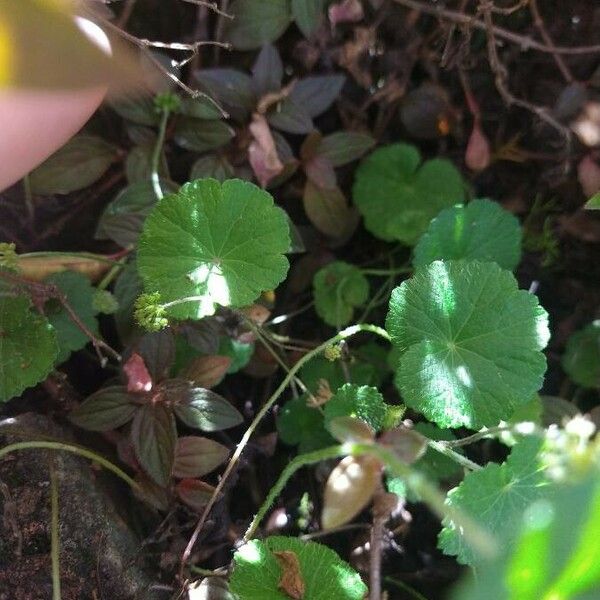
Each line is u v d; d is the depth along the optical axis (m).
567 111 0.32
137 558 0.25
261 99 0.30
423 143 0.36
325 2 0.31
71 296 0.27
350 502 0.20
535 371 0.23
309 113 0.31
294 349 0.30
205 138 0.30
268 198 0.24
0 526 0.23
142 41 0.25
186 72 0.32
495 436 0.28
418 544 0.30
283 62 0.34
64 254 0.28
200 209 0.24
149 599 0.24
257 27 0.31
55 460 0.24
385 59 0.34
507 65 0.34
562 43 0.34
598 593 0.11
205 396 0.26
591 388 0.31
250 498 0.30
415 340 0.24
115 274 0.30
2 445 0.25
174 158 0.33
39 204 0.32
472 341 0.24
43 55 0.15
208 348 0.28
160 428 0.25
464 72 0.34
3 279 0.26
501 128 0.35
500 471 0.22
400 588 0.28
